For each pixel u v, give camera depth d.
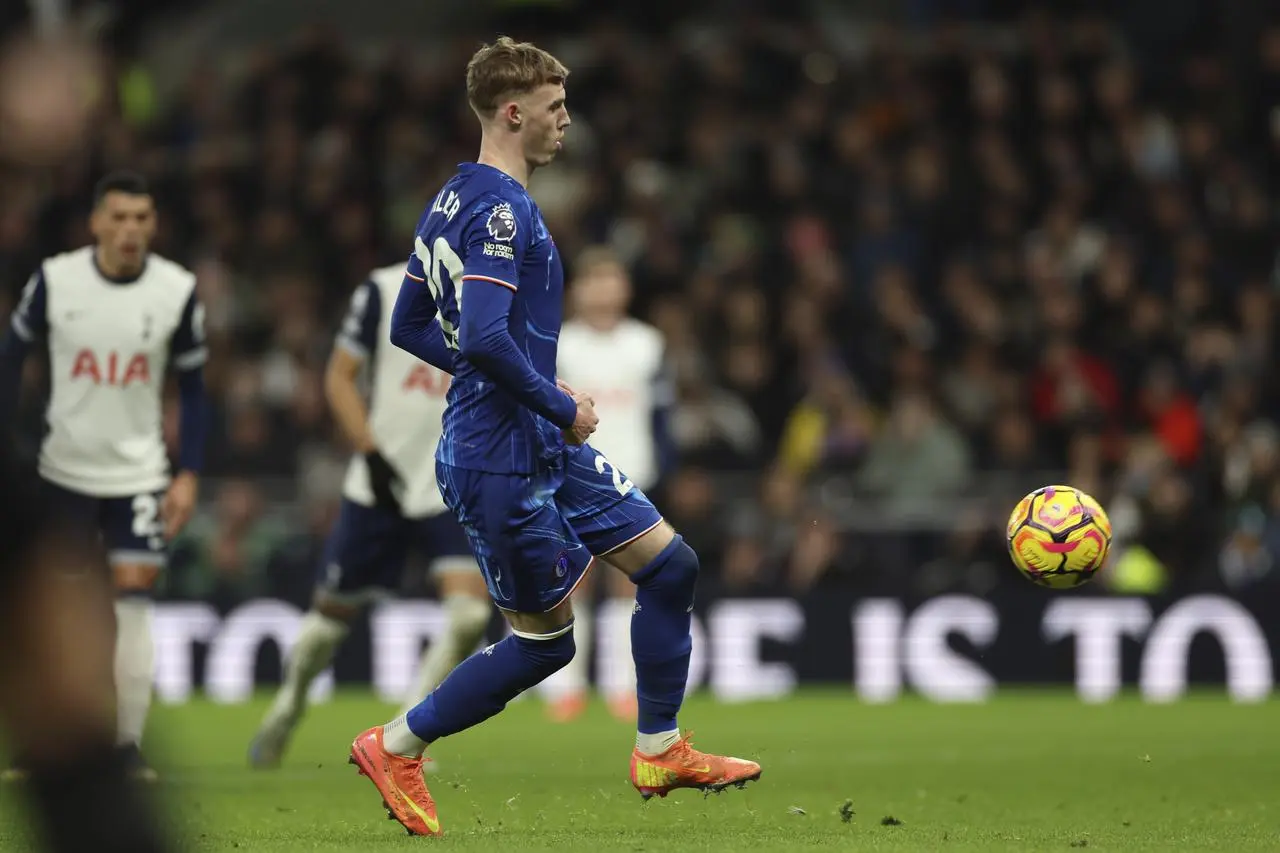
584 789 24.78
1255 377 57.09
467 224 18.19
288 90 70.19
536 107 18.73
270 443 55.22
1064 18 75.12
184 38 78.00
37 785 8.98
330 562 28.64
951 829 19.70
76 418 27.06
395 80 70.19
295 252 64.62
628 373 40.53
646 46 75.31
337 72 71.00
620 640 41.00
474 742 34.12
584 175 65.12
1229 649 46.50
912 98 68.50
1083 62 69.38
